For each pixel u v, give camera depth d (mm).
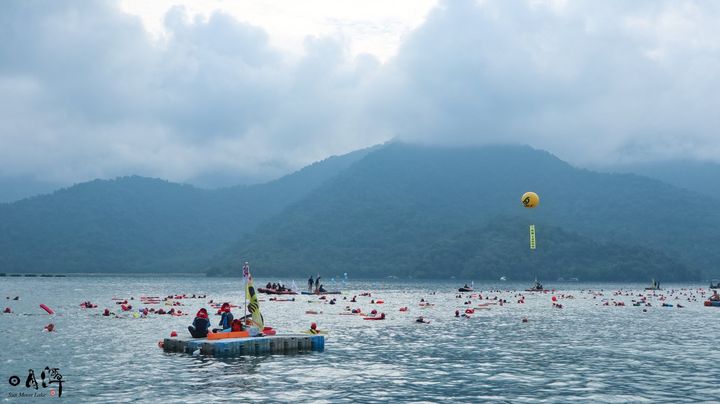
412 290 156250
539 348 38062
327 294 114625
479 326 52344
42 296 104750
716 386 26688
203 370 29203
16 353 34156
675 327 53062
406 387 26094
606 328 51688
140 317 58438
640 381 27703
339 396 24391
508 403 23578
